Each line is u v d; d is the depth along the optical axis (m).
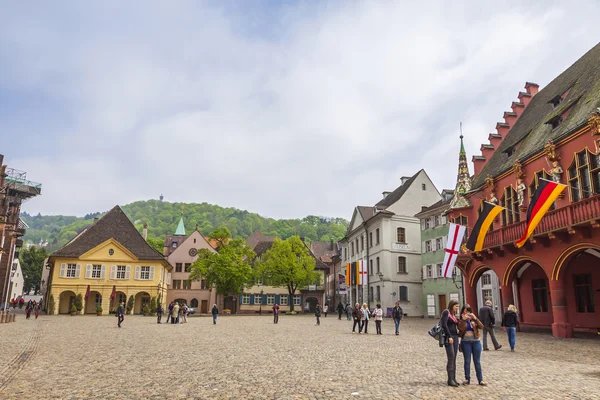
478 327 10.16
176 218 166.00
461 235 26.44
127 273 56.84
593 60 27.44
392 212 52.06
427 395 8.91
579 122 21.30
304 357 14.94
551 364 13.09
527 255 24.33
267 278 65.00
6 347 17.38
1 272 50.22
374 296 53.88
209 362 13.71
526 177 25.78
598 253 22.41
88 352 16.11
